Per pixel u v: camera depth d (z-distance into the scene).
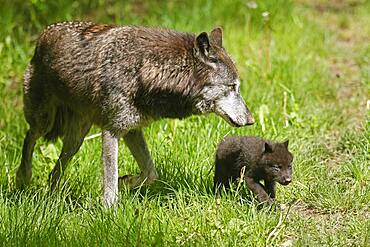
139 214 9.97
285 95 14.68
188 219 9.98
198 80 10.73
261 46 18.64
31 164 12.13
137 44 10.74
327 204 10.78
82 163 12.27
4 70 17.38
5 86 16.69
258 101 15.17
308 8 24.36
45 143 13.25
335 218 10.45
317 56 19.27
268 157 10.36
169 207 10.47
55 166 11.80
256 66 16.72
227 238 9.45
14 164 13.00
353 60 19.11
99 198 10.91
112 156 10.80
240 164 10.67
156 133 13.34
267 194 10.45
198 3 22.19
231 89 10.84
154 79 10.64
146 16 21.22
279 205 10.67
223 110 10.88
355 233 9.70
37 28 20.00
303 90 16.05
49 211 10.16
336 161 12.88
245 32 19.94
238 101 10.91
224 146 10.89
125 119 10.73
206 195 10.66
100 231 9.58
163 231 9.64
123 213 10.07
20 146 14.08
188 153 12.34
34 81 11.71
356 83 17.06
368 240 9.40
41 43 11.63
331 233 9.73
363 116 14.65
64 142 11.85
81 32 11.22
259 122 13.66
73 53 11.07
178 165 11.86
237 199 10.53
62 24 11.59
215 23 21.14
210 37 10.98
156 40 10.80
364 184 11.49
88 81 10.90
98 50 10.87
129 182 11.39
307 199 11.05
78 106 11.27
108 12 21.58
